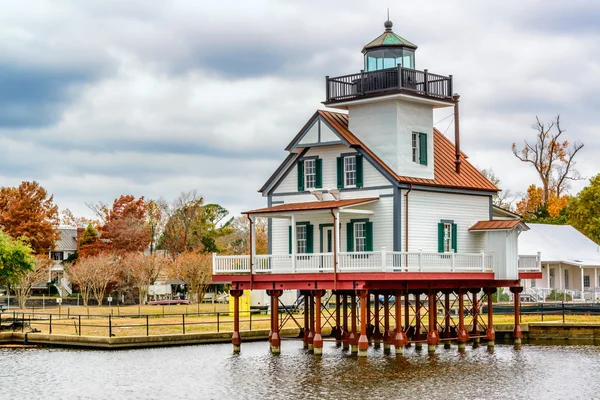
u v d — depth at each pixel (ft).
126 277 367.04
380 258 167.43
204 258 350.84
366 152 187.11
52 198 418.10
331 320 237.04
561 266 306.35
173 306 312.50
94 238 409.69
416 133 193.36
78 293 374.63
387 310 181.37
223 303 345.92
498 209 226.17
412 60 196.95
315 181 196.24
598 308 236.02
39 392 147.02
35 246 403.54
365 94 190.60
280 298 274.36
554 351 190.08
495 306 252.21
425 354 182.91
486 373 160.04
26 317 251.60
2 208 409.28
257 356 181.57
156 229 433.48
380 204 184.85
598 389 146.41
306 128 195.31
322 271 172.65
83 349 194.90
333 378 154.92
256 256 181.88
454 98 201.36
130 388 149.28
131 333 205.98
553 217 414.62
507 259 190.39
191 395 143.23
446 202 193.57
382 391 143.84
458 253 184.85
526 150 431.84
